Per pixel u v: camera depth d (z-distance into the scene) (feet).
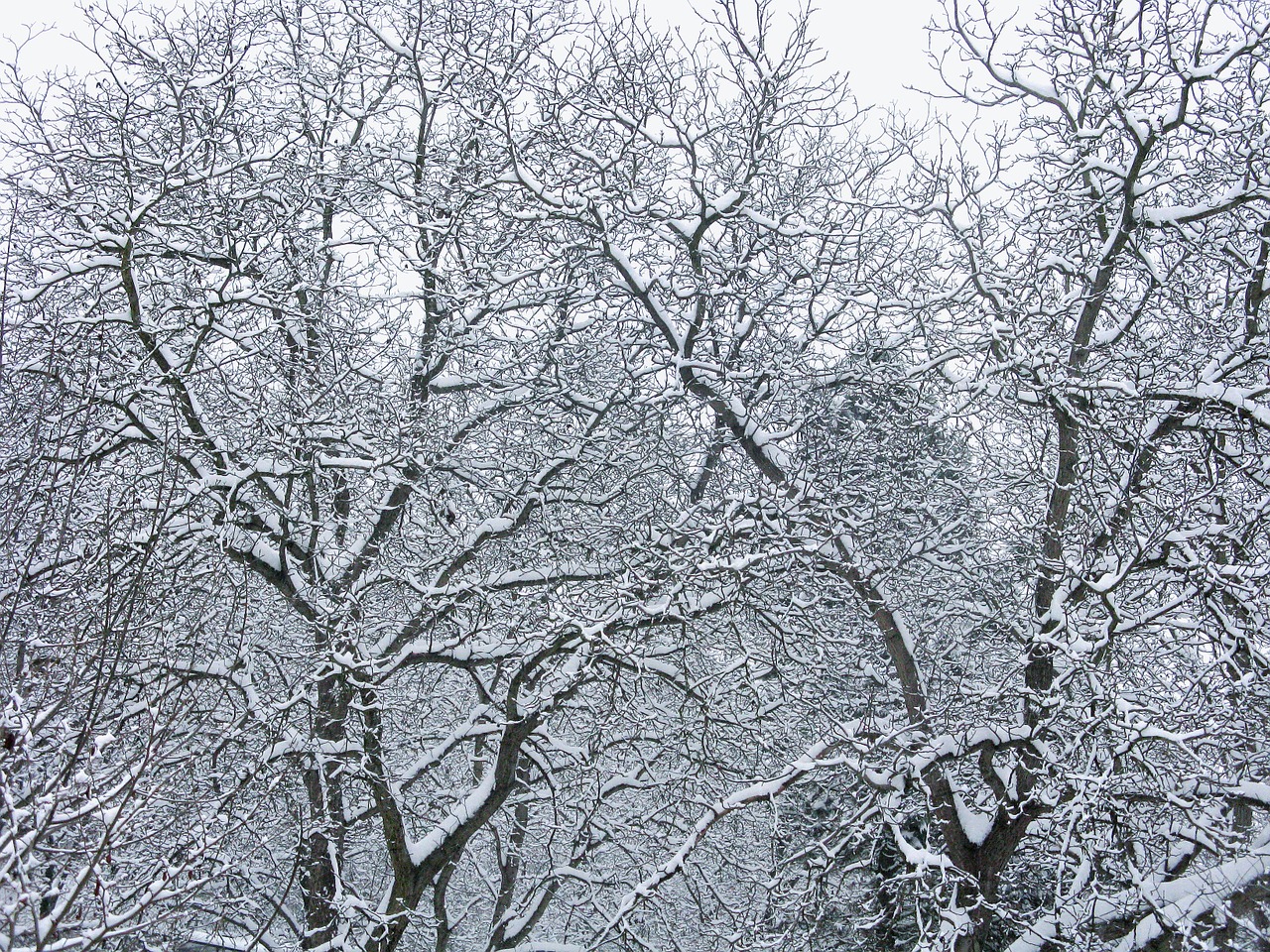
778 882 36.27
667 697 44.75
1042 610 35.19
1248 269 35.14
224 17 40.42
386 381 41.14
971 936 31.96
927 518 40.45
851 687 40.86
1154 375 32.68
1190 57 34.81
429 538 40.34
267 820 34.71
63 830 20.99
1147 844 30.07
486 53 43.14
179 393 34.37
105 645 21.80
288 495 36.37
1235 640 29.19
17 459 26.27
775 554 34.47
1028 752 32.73
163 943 26.61
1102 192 38.04
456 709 46.55
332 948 33.63
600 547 39.70
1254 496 33.68
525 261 43.57
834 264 39.93
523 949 38.58
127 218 33.42
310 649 37.17
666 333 40.29
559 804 40.40
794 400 39.73
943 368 38.52
